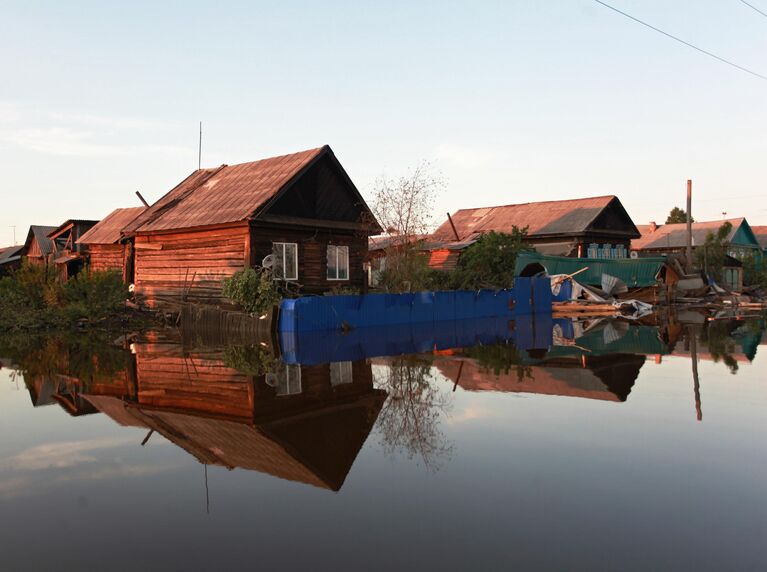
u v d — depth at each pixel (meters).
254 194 22.62
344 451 6.16
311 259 23.42
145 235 25.27
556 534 4.12
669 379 10.20
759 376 10.45
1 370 11.83
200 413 8.01
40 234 43.53
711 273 40.84
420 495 4.89
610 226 40.28
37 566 3.78
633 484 5.09
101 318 22.58
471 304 24.75
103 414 8.05
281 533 4.21
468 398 8.71
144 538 4.17
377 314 20.70
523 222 40.94
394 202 25.30
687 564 3.69
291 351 14.42
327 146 23.69
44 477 5.52
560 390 9.27
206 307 19.98
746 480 5.16
